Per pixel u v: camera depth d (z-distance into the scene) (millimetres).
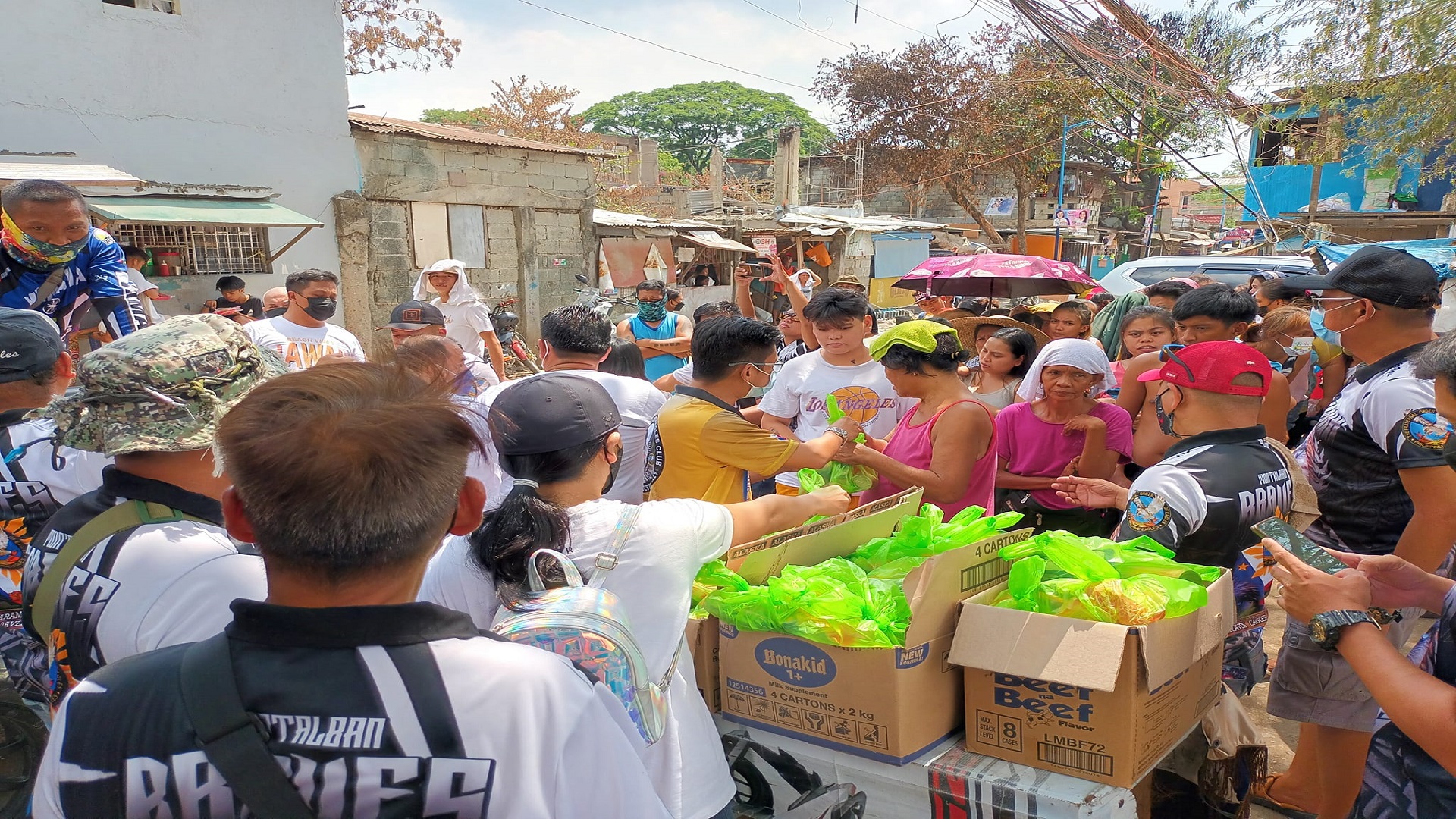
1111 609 1713
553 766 917
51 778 894
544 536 1531
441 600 1588
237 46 10711
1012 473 3482
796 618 1834
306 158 11430
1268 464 2246
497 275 13789
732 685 1994
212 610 1367
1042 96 21094
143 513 1435
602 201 25297
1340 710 2328
